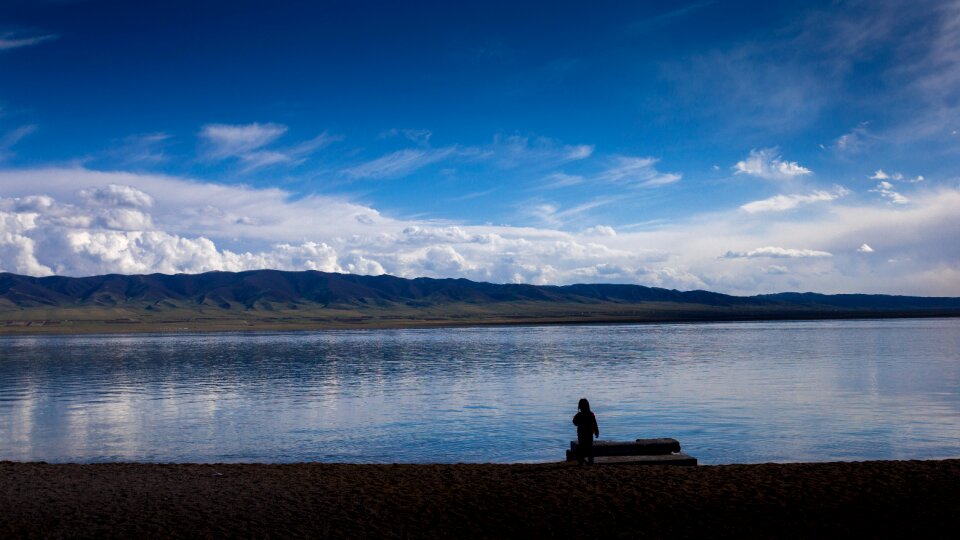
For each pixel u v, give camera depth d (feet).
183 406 142.61
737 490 56.39
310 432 108.47
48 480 63.46
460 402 142.72
